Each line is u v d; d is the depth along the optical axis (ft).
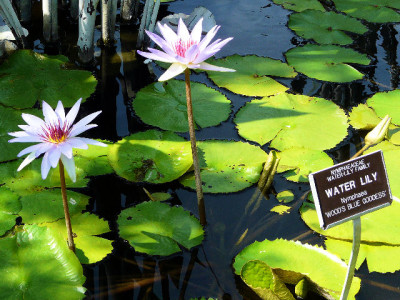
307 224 6.17
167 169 6.79
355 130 8.07
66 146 4.78
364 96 9.05
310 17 11.82
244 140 7.64
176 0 12.37
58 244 5.34
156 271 5.52
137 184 6.82
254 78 9.30
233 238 6.02
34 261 5.19
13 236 5.45
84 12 8.82
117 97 8.59
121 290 5.27
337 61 10.13
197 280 5.44
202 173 6.89
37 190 6.40
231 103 8.59
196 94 8.63
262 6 12.51
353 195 4.50
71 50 9.89
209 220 6.27
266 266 5.15
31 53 9.32
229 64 9.70
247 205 6.53
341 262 5.48
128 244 5.79
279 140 7.62
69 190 6.52
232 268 5.60
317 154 7.32
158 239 5.79
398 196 6.50
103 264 5.57
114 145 7.14
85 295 5.09
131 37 10.64
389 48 10.87
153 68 9.59
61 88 8.52
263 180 6.72
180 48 5.50
